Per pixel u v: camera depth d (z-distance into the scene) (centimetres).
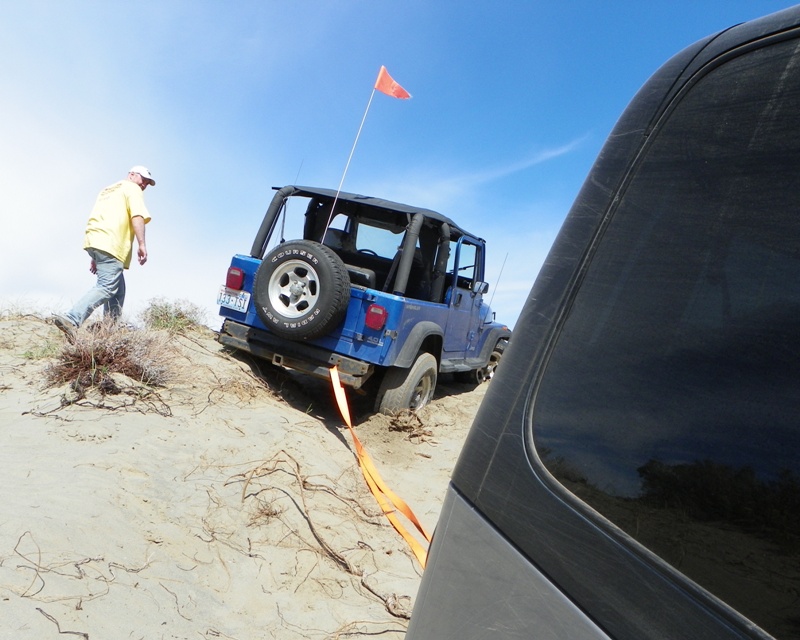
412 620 142
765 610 90
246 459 458
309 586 355
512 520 128
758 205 112
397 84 660
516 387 141
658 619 100
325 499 451
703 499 102
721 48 131
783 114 114
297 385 707
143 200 662
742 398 102
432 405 781
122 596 285
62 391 485
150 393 520
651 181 133
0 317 686
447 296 741
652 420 113
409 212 659
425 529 471
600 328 129
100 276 643
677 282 120
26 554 286
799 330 98
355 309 619
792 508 91
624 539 109
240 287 670
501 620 122
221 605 314
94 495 353
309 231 741
